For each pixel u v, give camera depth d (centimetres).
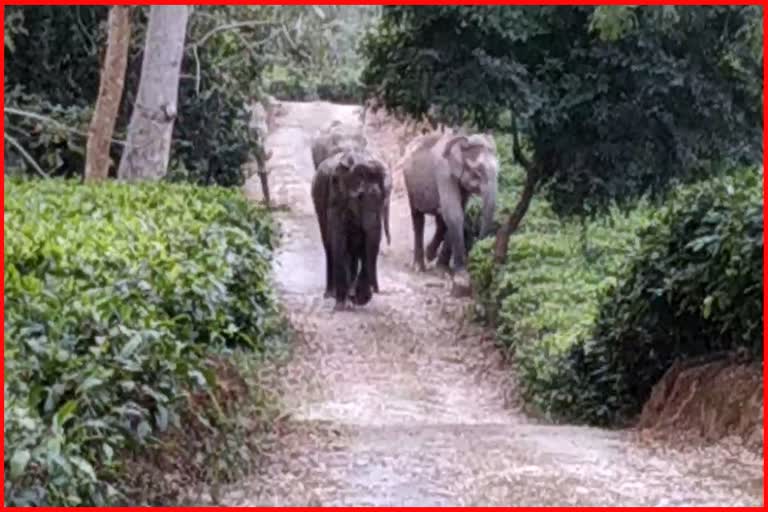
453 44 1716
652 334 1170
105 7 1959
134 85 1989
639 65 1681
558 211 1881
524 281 1748
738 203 991
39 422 557
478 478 872
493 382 1573
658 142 1759
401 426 1148
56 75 1956
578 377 1286
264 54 2114
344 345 1719
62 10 1919
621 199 1812
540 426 1172
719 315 1025
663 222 1123
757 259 959
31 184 1316
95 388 627
